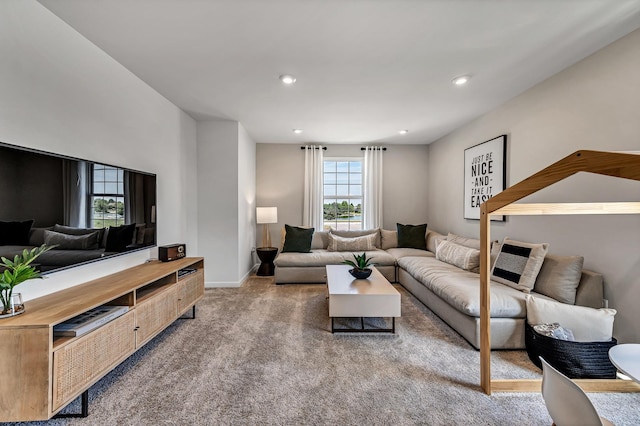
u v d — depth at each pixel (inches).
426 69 98.3
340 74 102.1
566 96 97.8
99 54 86.7
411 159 219.3
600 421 31.9
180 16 71.3
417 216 220.1
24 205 63.1
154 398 67.2
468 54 88.9
